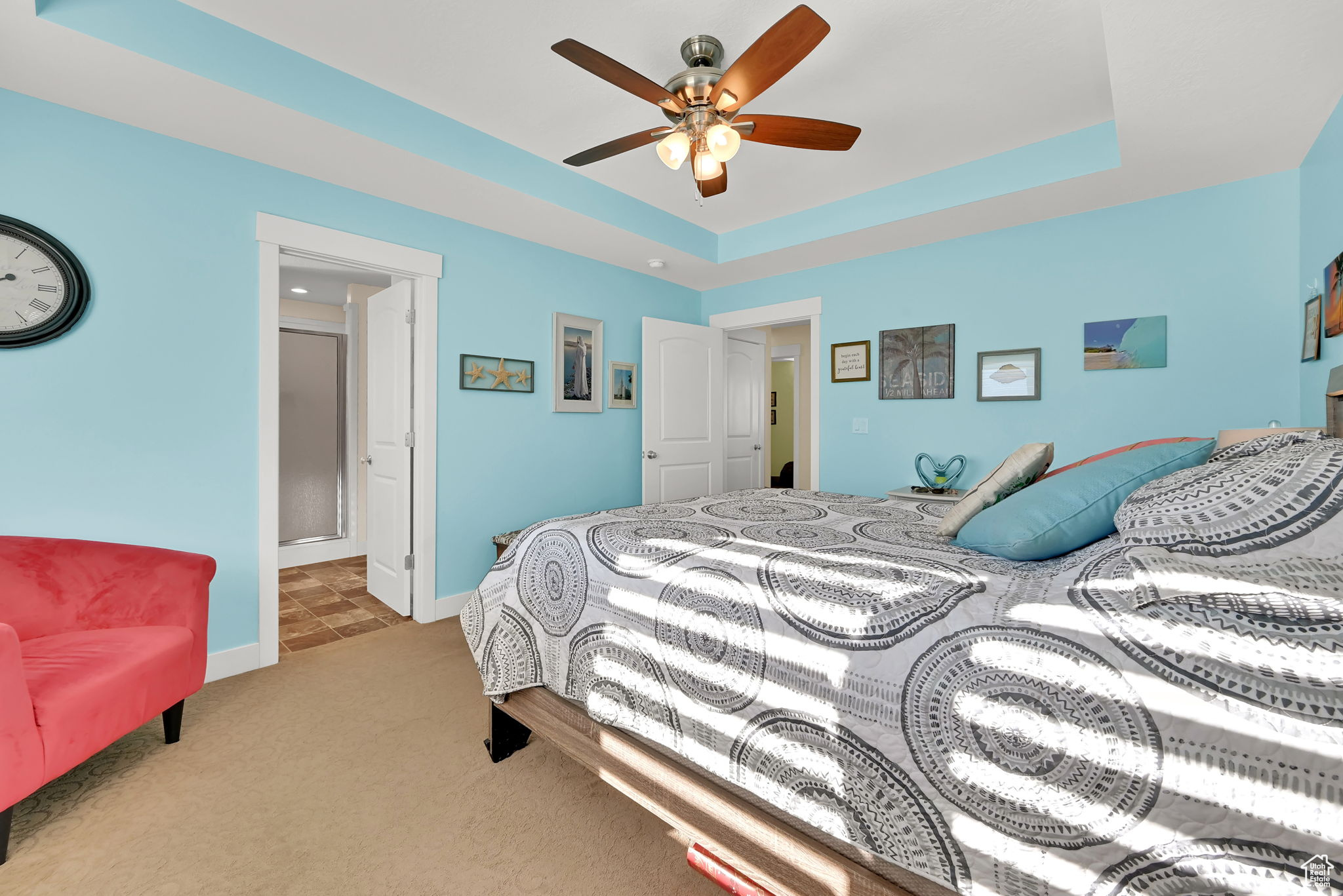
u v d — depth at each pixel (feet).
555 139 8.59
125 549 5.74
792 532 5.31
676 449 13.87
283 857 4.35
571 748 4.91
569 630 4.95
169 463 7.06
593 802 5.09
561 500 11.98
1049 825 2.56
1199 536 2.69
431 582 9.90
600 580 4.78
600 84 7.20
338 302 15.76
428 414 9.77
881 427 11.85
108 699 4.81
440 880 4.15
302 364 15.07
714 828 3.83
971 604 3.12
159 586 5.76
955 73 6.82
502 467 10.90
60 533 6.33
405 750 5.89
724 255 12.73
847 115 7.73
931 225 10.11
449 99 7.54
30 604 5.31
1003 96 7.28
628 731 4.48
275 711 6.66
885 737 3.04
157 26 5.60
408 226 9.36
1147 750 2.39
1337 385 5.57
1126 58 5.45
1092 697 2.54
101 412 6.58
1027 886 2.60
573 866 4.31
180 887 4.05
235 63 6.10
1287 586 2.33
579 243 11.28
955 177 9.25
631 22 6.08
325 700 6.97
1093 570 3.10
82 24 5.17
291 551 14.29
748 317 14.23
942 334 10.94
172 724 5.91
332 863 4.30
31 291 6.10
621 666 4.47
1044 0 5.64
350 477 15.52
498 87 7.26
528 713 5.36
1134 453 4.01
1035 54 6.46
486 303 10.53
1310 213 7.16
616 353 13.06
